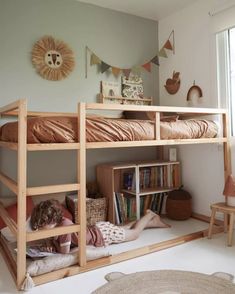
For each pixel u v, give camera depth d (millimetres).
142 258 2115
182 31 3260
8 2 2686
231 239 2338
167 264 2006
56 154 2939
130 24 3381
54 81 2904
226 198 2494
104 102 3160
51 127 1826
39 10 2832
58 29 2928
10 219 2086
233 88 2787
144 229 2746
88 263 1947
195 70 3115
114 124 2090
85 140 1932
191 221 3000
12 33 2701
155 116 2281
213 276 1821
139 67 3359
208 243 2404
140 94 3434
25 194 1735
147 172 3178
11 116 2717
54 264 1834
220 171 2906
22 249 1727
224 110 2730
